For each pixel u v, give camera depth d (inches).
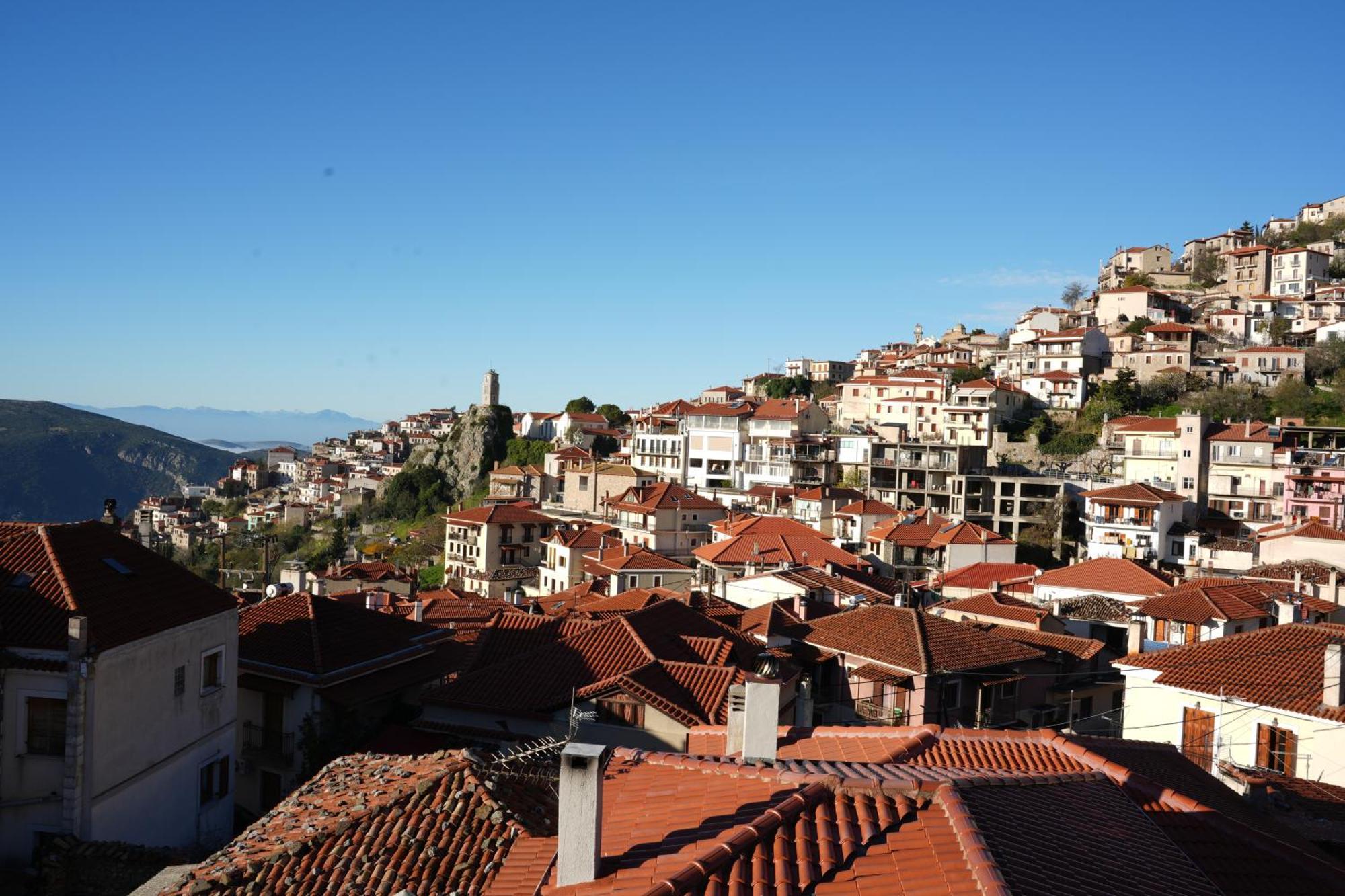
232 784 1323.8
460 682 1398.9
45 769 1040.8
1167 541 4069.9
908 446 5570.9
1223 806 821.9
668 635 1542.8
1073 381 6087.6
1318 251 7431.1
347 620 1561.3
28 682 1056.8
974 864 436.8
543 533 5162.4
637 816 570.9
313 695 1363.2
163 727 1171.9
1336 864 734.5
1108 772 721.6
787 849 471.5
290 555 7111.2
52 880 989.2
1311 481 4165.8
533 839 672.4
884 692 1672.0
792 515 5012.3
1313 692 1174.3
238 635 1406.3
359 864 667.4
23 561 1162.0
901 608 1871.3
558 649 1445.6
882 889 429.4
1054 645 2075.5
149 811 1146.0
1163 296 7130.9
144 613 1170.0
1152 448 4798.2
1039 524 4859.7
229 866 697.6
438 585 5423.2
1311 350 5753.0
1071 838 507.2
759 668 1512.1
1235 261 7529.5
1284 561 2898.6
